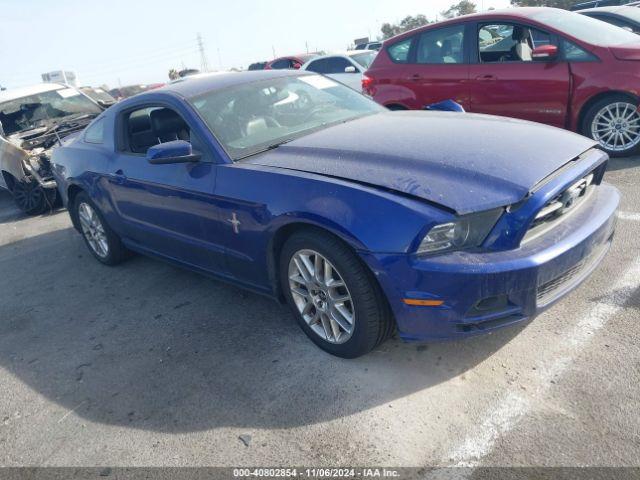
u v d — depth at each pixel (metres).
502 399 2.52
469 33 6.41
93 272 5.09
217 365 3.16
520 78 6.01
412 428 2.43
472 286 2.39
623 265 3.51
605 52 5.51
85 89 12.15
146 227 4.17
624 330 2.86
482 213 2.43
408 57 6.96
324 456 2.36
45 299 4.63
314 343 3.15
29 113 8.45
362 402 2.64
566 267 2.57
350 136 3.30
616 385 2.49
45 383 3.30
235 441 2.53
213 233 3.46
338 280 2.83
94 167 4.55
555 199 2.63
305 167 2.98
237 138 3.46
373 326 2.73
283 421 2.61
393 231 2.46
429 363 2.86
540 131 3.16
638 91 5.34
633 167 5.42
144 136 4.38
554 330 2.96
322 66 12.16
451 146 2.90
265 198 2.98
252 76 4.12
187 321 3.76
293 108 3.87
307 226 2.84
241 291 4.09
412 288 2.48
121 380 3.19
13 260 5.85
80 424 2.85
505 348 2.88
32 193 7.56
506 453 2.22
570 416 2.36
